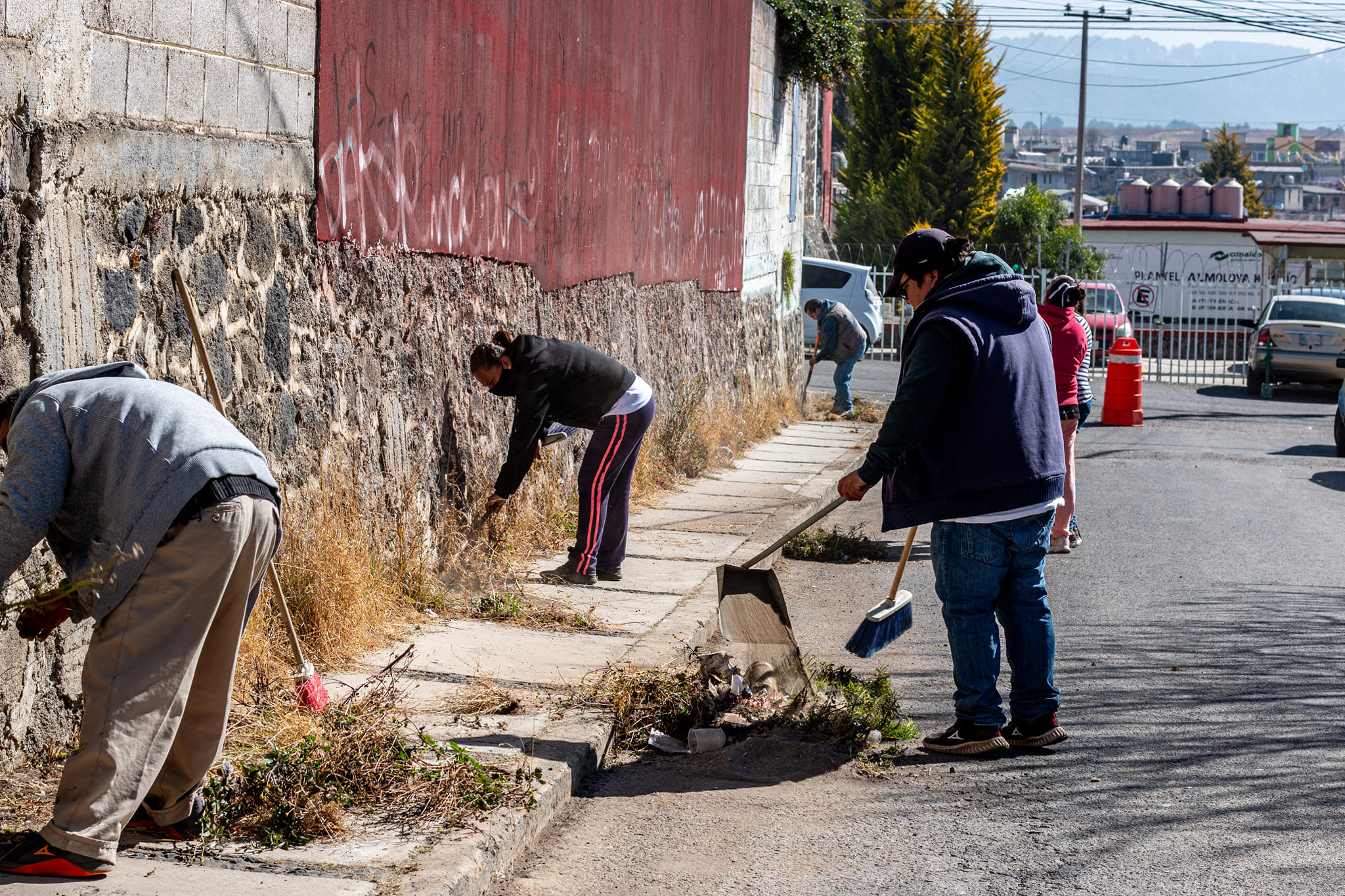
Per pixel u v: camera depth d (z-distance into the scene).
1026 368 4.64
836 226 43.31
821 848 3.87
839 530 9.02
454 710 4.72
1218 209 35.75
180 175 4.68
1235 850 3.83
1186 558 8.80
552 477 8.57
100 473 3.18
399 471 6.50
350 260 6.07
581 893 3.55
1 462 3.66
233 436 3.31
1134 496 11.63
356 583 5.46
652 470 10.21
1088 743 4.86
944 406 4.59
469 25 7.27
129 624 3.14
